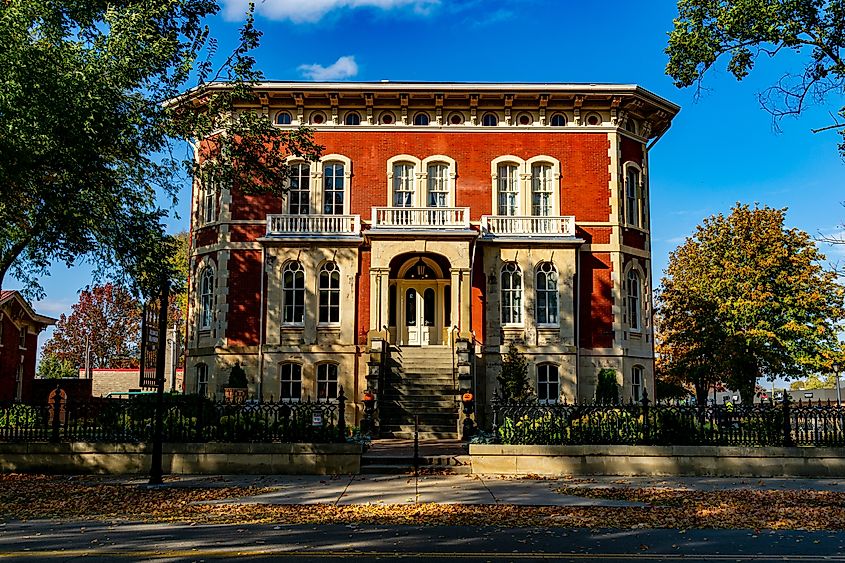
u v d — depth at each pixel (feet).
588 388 95.76
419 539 34.30
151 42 64.28
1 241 70.64
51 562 29.48
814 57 63.16
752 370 120.37
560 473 58.44
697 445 59.36
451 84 97.25
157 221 75.51
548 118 100.37
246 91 73.67
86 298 205.87
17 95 52.95
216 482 54.24
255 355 94.79
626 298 99.40
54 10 60.80
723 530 37.19
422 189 98.63
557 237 96.17
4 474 58.08
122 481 54.80
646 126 104.58
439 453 65.72
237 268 96.78
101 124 59.93
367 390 83.41
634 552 31.91
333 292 96.12
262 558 30.22
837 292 116.67
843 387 238.68
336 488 51.11
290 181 98.78
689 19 64.59
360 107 99.60
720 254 124.98
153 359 92.12
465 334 92.17
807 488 52.16
